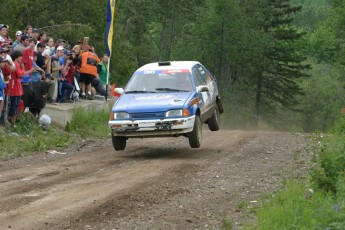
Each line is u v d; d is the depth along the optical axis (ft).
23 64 69.00
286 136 73.61
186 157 55.93
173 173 46.83
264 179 44.32
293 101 350.84
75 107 79.77
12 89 66.64
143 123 55.77
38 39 80.84
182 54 352.49
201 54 336.08
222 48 329.11
